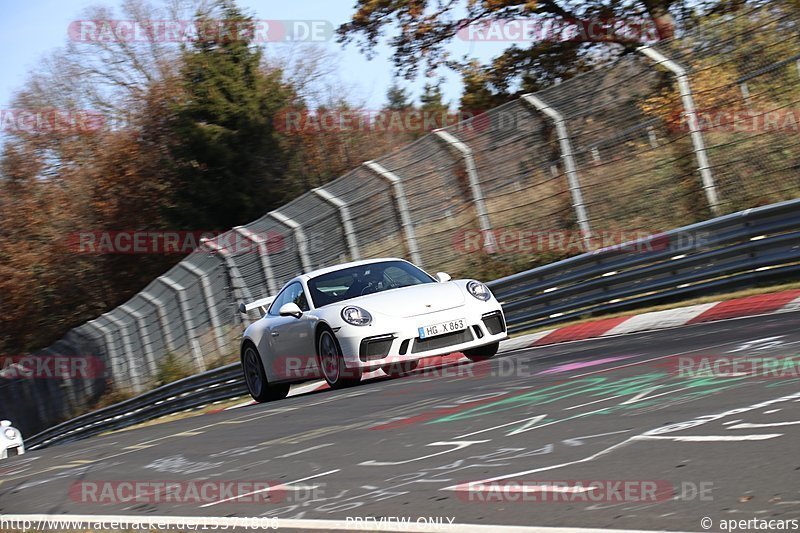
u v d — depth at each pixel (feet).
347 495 40.11
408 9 214.48
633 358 68.80
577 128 123.24
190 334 181.88
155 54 391.86
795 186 108.17
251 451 58.59
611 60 213.25
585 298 114.01
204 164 317.01
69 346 238.68
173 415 169.89
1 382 284.20
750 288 98.02
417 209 140.15
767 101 107.65
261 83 329.31
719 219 99.71
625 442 41.04
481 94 220.64
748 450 35.96
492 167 132.77
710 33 112.06
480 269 135.13
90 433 203.72
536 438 45.42
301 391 119.96
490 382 70.59
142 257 330.95
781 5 106.11
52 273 345.31
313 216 154.10
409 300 85.61
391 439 52.54
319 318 87.81
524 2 203.21
